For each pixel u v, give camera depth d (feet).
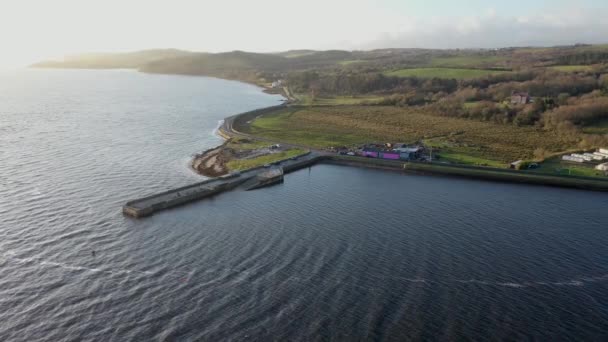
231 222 337.11
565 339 208.95
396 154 518.78
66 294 238.27
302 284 250.98
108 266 267.18
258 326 214.28
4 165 472.03
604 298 242.17
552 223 341.62
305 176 471.21
